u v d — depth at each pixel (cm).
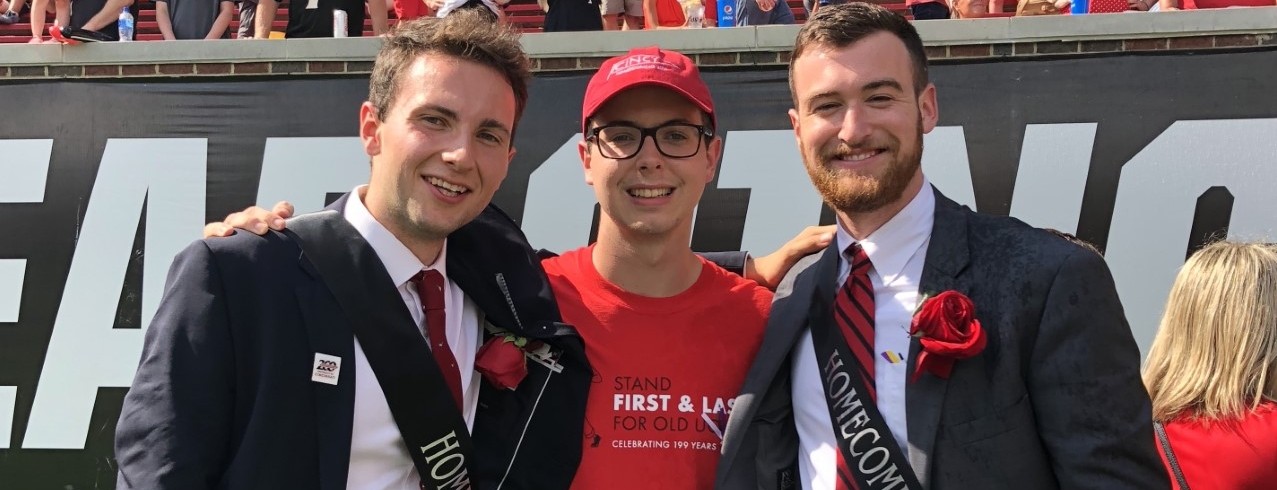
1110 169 335
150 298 361
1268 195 326
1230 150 330
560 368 192
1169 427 196
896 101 174
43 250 366
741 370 198
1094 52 339
